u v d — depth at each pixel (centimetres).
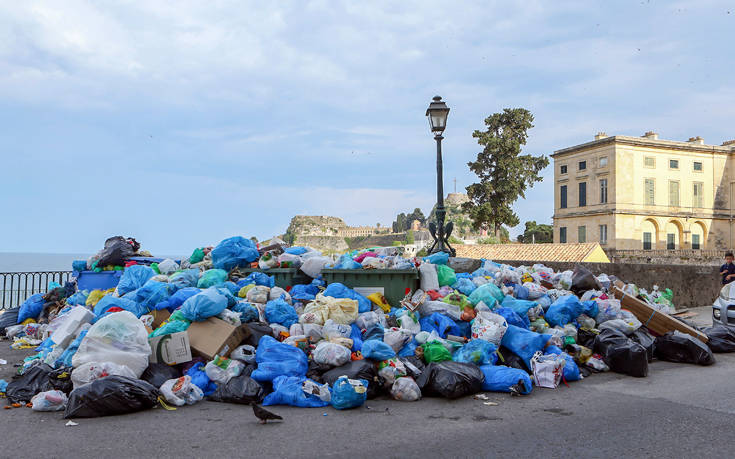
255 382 537
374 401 540
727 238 5216
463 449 393
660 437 420
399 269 792
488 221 5978
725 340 855
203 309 610
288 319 683
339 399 503
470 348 618
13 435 426
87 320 651
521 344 640
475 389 557
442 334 672
